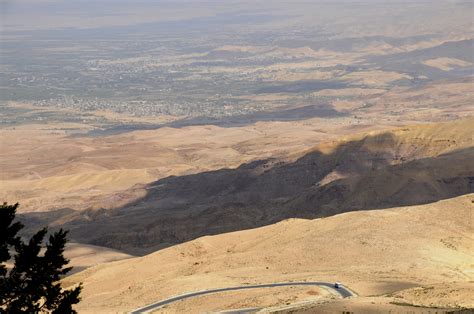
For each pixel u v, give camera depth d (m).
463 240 147.12
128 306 126.12
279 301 111.56
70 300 70.88
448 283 110.44
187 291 129.25
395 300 98.88
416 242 145.62
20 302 69.38
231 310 108.94
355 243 147.75
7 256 68.94
